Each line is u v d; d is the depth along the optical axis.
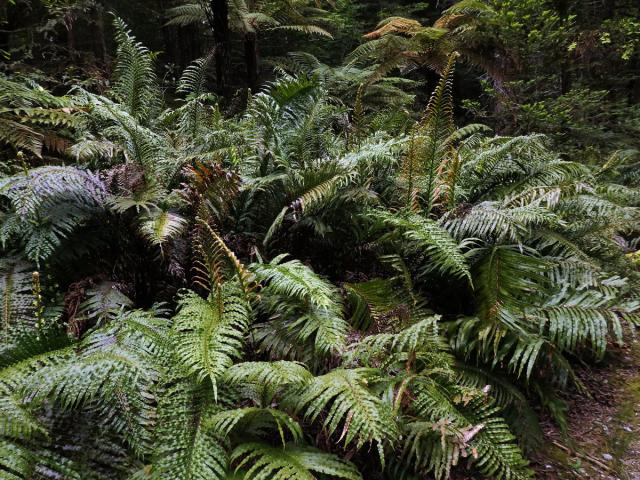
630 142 6.81
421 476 2.13
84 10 6.13
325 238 3.25
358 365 2.42
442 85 3.17
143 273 2.91
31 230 2.57
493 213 2.92
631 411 2.74
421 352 2.34
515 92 6.87
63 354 1.92
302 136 3.46
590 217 3.46
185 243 2.82
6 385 1.78
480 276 2.83
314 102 3.57
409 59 8.38
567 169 3.88
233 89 7.70
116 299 2.59
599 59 7.30
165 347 2.01
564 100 6.31
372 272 3.29
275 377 1.86
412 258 3.17
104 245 2.96
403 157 3.79
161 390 1.94
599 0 7.72
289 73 8.81
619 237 4.14
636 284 3.25
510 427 2.51
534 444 2.46
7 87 3.62
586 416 2.75
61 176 2.59
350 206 3.23
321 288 2.29
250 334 2.44
